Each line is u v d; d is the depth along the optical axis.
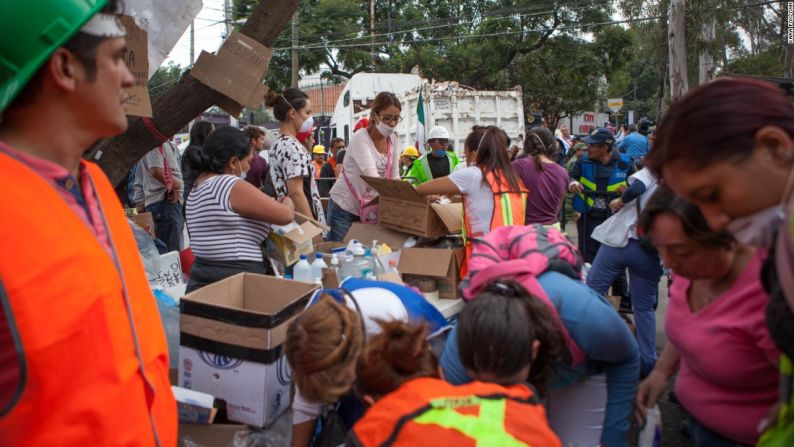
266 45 3.59
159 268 3.79
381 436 1.44
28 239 1.13
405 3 28.22
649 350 4.16
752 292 1.68
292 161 4.19
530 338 1.69
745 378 1.74
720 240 1.65
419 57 25.36
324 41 26.00
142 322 1.42
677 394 2.04
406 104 13.96
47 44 1.21
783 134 1.14
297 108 4.41
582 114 29.05
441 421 1.41
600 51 25.19
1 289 1.10
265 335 2.33
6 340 1.11
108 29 1.31
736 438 1.83
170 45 2.86
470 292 2.22
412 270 3.52
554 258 2.21
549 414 2.40
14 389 1.12
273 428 2.41
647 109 50.75
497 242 2.36
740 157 1.16
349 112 16.81
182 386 2.51
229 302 2.85
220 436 2.35
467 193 3.62
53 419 1.15
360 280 2.49
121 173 3.54
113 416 1.23
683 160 1.22
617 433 2.31
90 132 1.34
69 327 1.15
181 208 5.86
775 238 1.17
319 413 2.11
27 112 1.28
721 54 19.39
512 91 13.48
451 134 12.94
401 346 1.59
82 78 1.28
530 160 4.73
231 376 2.40
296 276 3.38
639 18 19.00
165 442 1.46
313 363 1.81
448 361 2.10
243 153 3.27
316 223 3.71
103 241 1.37
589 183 6.32
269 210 3.09
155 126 3.48
